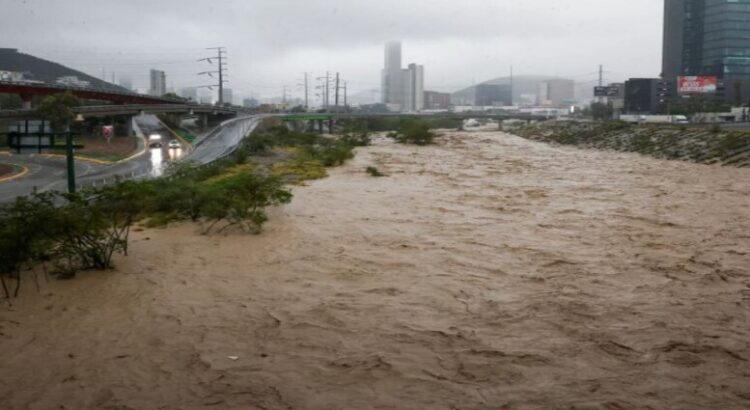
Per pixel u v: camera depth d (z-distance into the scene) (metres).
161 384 11.59
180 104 120.00
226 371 12.14
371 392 11.16
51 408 10.69
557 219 29.45
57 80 181.62
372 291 17.62
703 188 42.44
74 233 19.56
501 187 43.00
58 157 67.81
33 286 18.12
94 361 12.73
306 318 15.32
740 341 13.61
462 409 10.48
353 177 50.00
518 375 11.84
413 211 32.03
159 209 29.80
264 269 20.17
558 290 17.59
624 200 36.22
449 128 183.62
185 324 14.95
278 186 30.06
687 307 16.03
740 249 22.77
